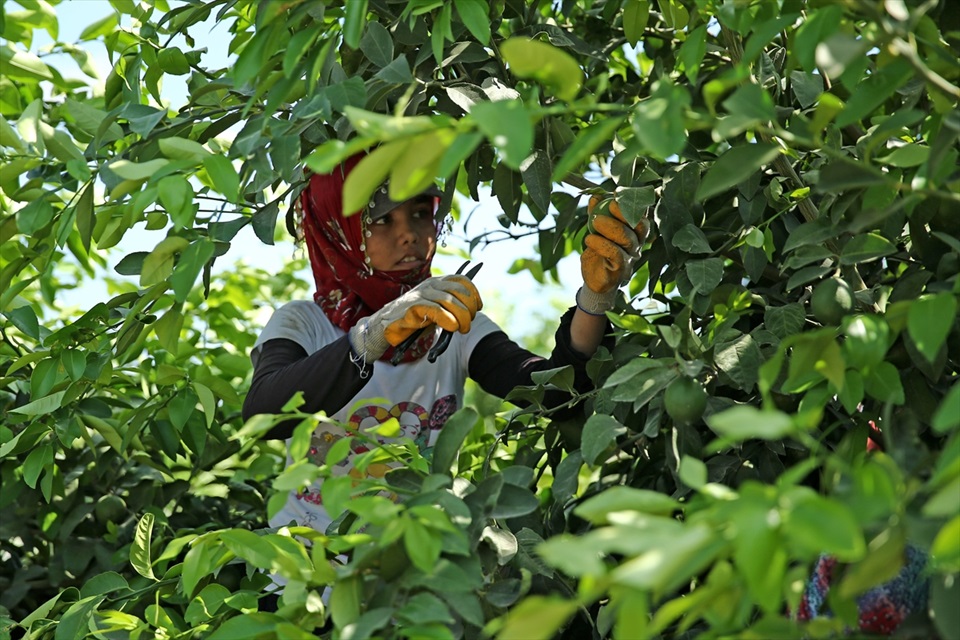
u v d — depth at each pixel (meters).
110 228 3.00
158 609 2.60
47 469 3.29
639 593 1.43
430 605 1.88
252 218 2.72
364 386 3.17
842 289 2.28
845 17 2.03
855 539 1.26
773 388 2.51
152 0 3.46
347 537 2.03
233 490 4.05
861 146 2.51
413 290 2.79
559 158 2.92
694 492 2.56
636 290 3.86
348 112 1.62
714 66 3.53
